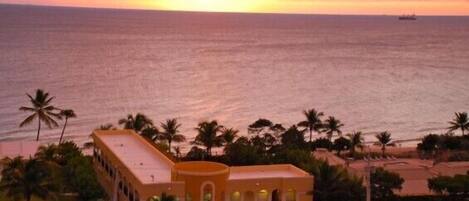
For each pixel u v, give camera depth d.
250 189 65.38
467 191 76.62
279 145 102.62
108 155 77.00
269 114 183.00
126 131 87.38
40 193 64.19
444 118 184.38
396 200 74.75
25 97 192.12
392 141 146.75
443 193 78.12
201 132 99.38
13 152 86.19
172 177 63.16
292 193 66.56
